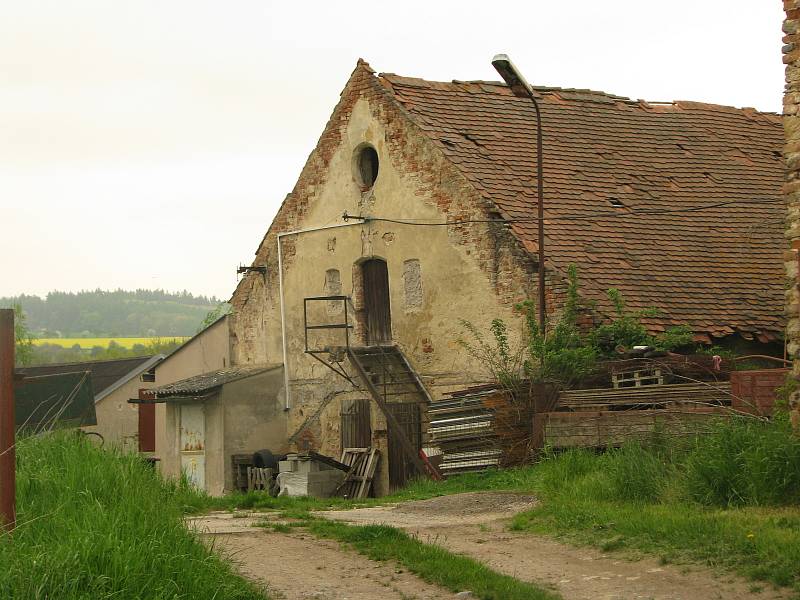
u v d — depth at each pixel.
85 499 11.44
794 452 12.91
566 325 22.94
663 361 21.38
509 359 24.31
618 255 25.09
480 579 10.61
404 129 27.73
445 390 26.44
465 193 26.16
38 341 126.25
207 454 30.53
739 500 13.11
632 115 30.75
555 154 27.95
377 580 10.91
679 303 24.19
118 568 9.05
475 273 25.89
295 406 30.67
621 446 17.16
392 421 26.69
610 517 13.25
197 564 9.82
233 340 32.97
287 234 31.05
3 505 10.23
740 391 17.89
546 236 24.91
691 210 27.16
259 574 11.14
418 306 27.25
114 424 45.84
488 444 22.72
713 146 30.25
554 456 18.50
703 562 10.91
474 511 16.48
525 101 29.67
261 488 28.94
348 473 28.02
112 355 92.62
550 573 11.18
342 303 29.48
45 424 14.99
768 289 25.34
